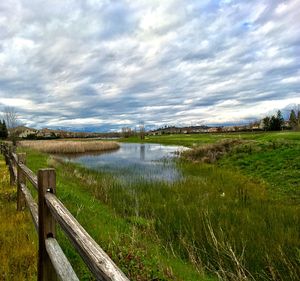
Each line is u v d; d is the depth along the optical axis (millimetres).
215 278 5125
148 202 9953
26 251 4402
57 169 16484
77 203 7945
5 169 13047
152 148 44312
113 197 10672
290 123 71812
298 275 5184
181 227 7340
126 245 5352
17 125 49500
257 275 5258
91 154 35281
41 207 2926
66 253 4508
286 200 10602
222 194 11156
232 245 6188
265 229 7152
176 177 15516
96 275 1604
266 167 15750
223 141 24047
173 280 4383
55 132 142125
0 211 6398
